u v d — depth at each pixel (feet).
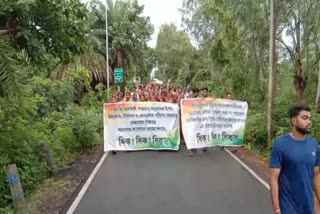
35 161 37.40
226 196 30.91
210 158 47.80
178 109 53.93
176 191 32.42
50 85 59.31
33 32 32.81
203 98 53.11
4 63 25.62
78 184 35.17
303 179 16.66
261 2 56.90
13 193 26.63
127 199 30.25
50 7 32.27
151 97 67.26
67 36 35.17
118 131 53.21
